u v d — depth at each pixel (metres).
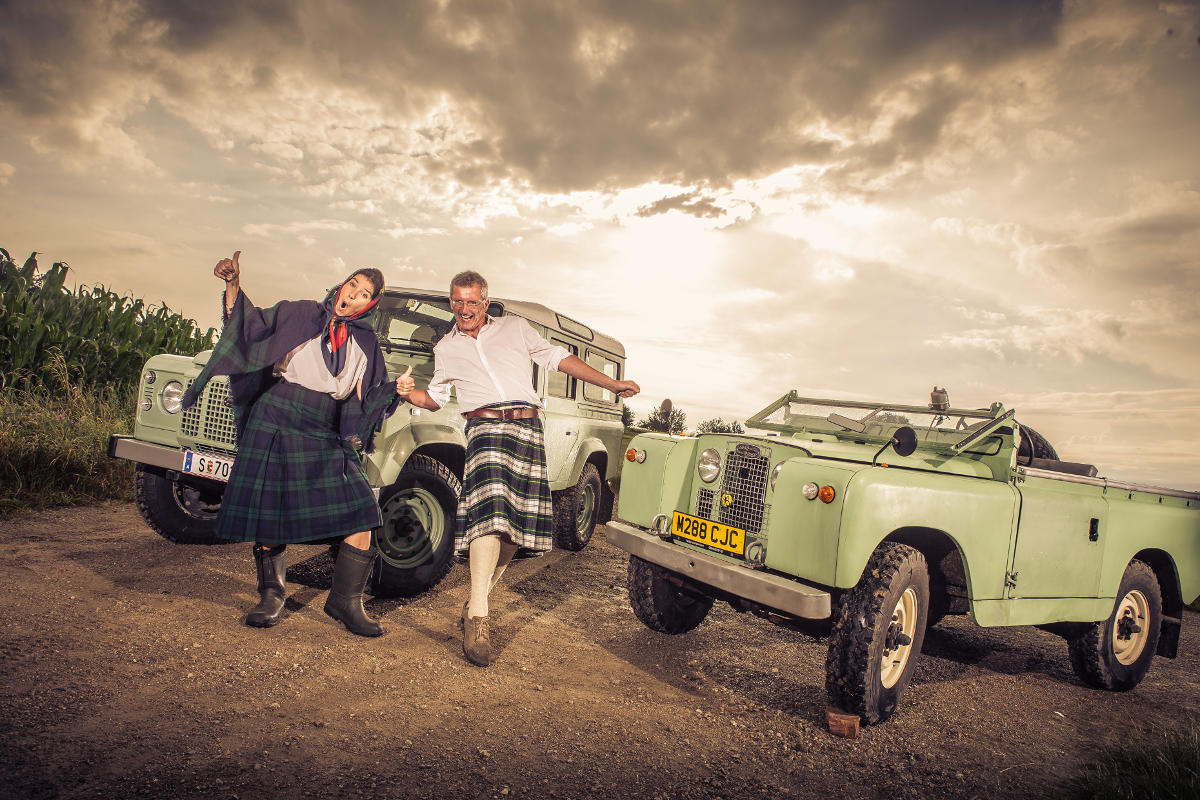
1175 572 4.52
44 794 1.87
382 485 3.92
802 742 2.95
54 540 4.57
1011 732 3.35
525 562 5.94
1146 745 2.97
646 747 2.70
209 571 4.20
